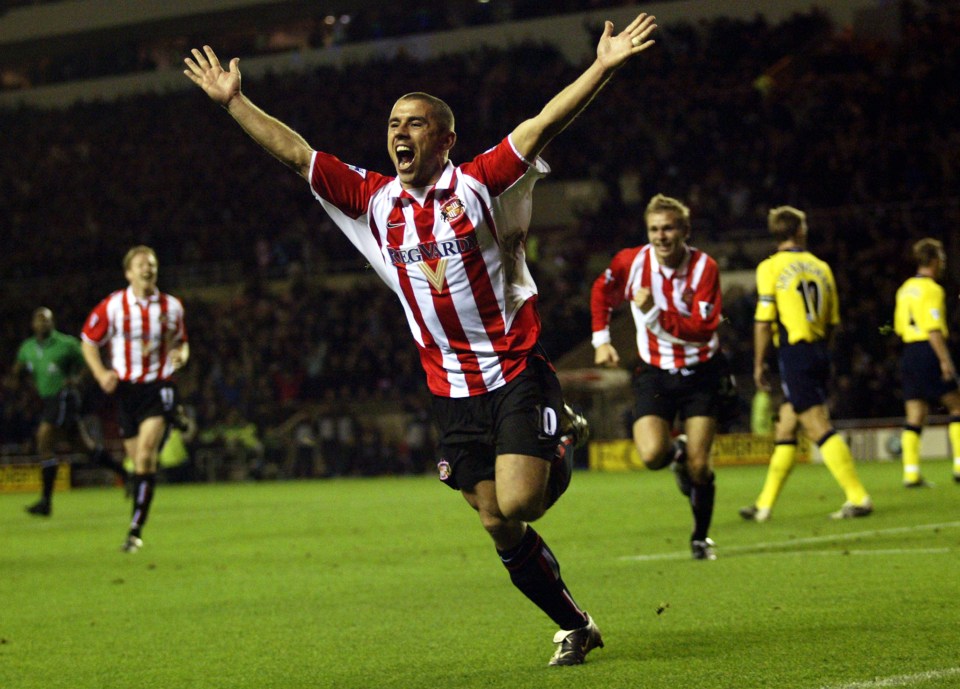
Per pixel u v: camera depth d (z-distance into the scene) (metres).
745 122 101.00
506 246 13.96
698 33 109.25
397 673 14.55
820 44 103.81
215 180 117.62
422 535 34.59
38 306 109.69
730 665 13.77
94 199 121.62
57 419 51.34
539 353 14.32
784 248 31.58
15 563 30.73
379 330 97.75
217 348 101.94
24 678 15.31
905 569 21.33
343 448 88.06
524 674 14.00
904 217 86.75
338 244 108.44
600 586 21.30
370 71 118.44
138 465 33.69
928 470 55.69
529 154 13.42
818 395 31.97
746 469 70.00
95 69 135.25
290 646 16.94
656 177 100.06
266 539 35.44
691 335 23.70
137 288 33.72
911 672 12.80
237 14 123.25
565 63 113.81
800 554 24.55
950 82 95.56
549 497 14.41
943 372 42.66
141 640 18.05
